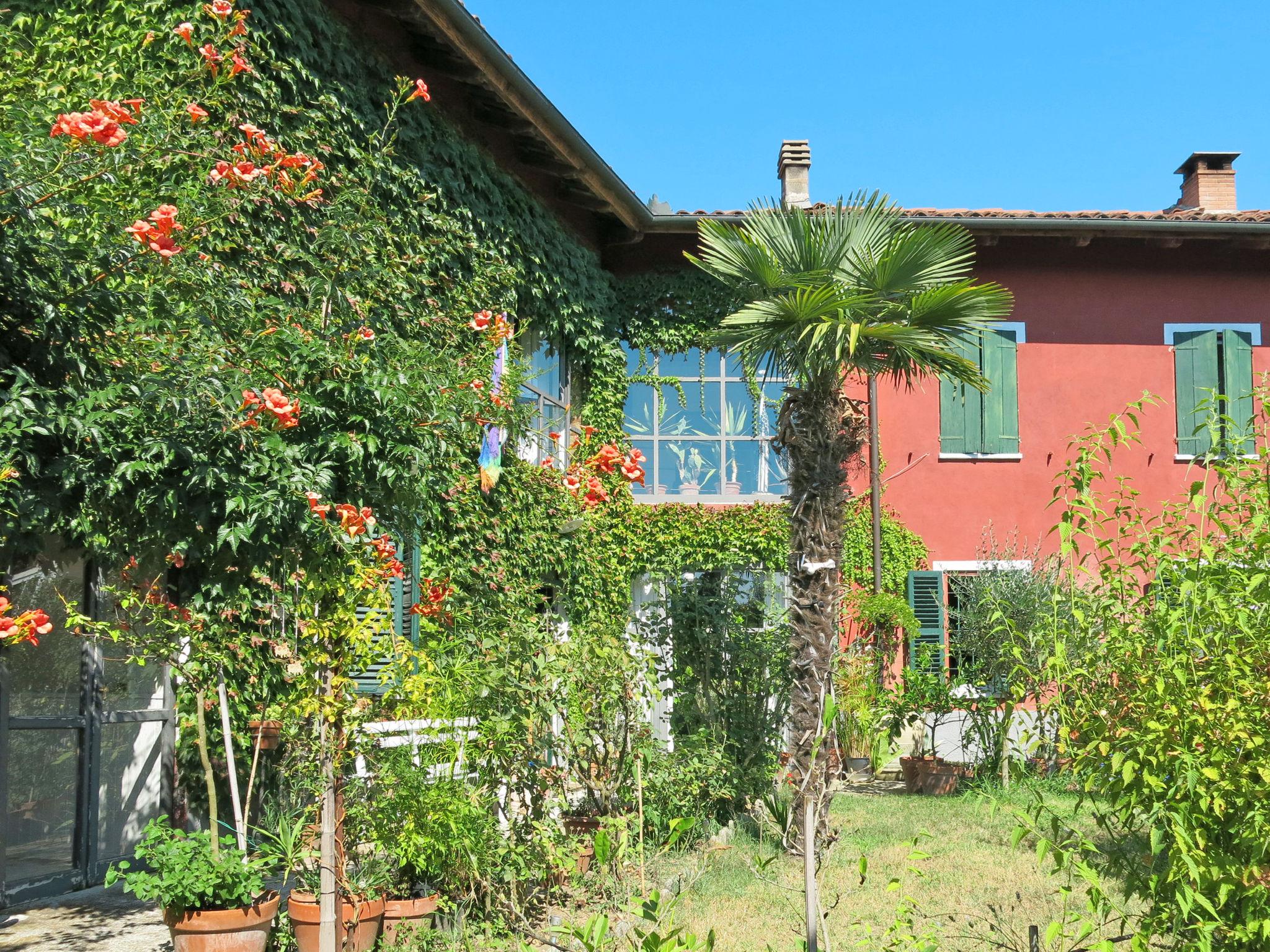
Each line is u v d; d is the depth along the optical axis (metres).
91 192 4.50
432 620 6.72
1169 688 3.31
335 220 5.77
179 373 4.12
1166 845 3.39
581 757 7.27
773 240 8.34
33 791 6.38
